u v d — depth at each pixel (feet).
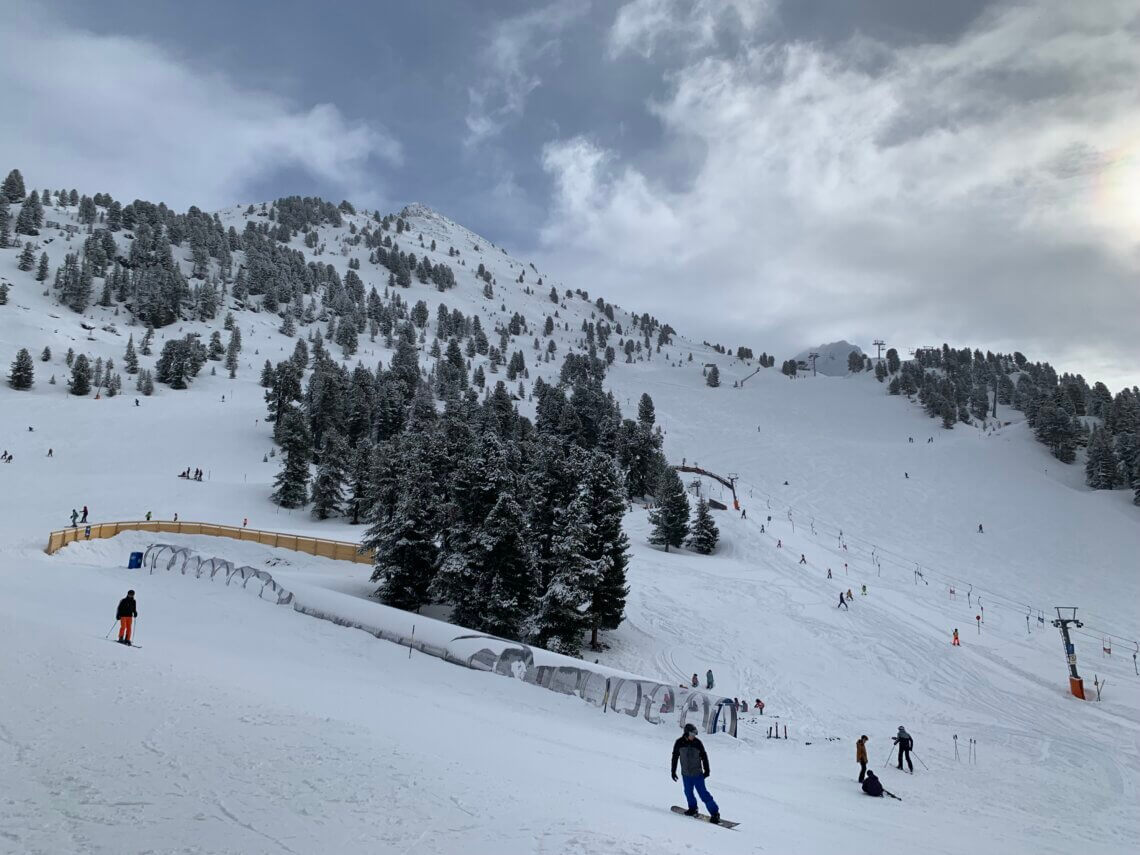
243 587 111.14
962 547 252.62
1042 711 112.88
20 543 130.62
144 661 47.57
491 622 116.06
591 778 41.45
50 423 297.74
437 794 28.76
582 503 122.72
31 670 38.11
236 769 27.99
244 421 340.18
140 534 149.48
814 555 229.86
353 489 216.95
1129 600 195.83
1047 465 405.59
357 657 85.20
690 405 622.54
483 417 327.26
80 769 25.20
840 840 35.53
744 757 71.41
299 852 20.70
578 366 647.56
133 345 476.13
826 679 127.13
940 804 58.23
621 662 127.24
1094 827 55.62
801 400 654.12
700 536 237.04
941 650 144.97
